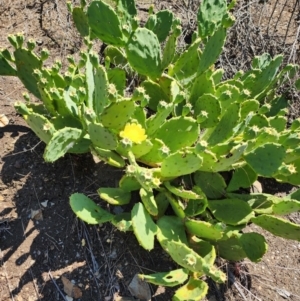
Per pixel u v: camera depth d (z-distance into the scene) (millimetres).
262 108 734
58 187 754
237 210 706
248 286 734
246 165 731
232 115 676
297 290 748
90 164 780
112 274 694
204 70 726
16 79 885
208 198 752
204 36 764
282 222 636
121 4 799
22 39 694
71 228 721
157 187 672
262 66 836
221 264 731
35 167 769
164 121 711
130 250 716
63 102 692
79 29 835
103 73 624
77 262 698
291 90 935
